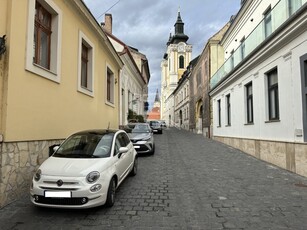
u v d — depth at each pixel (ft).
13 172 19.44
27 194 20.84
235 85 53.88
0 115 18.65
